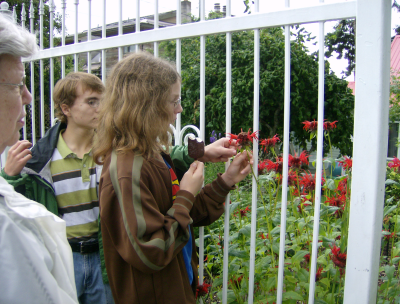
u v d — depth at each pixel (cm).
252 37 518
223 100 491
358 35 112
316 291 169
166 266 116
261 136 543
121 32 183
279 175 179
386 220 205
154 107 118
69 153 159
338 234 180
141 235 102
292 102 513
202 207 141
